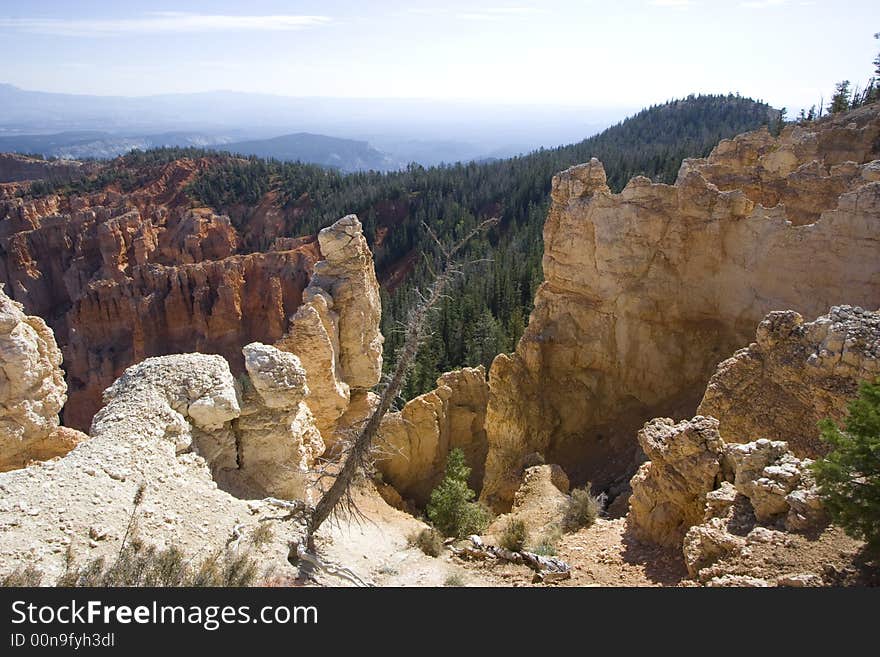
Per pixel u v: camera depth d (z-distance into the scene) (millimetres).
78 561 12227
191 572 12625
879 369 16391
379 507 24453
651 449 17594
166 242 133375
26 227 131500
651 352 28516
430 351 65562
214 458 17531
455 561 18094
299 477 19109
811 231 24266
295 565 14711
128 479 14648
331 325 27766
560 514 21453
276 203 171875
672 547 16344
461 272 13047
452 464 25891
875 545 10797
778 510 13609
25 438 18953
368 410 30594
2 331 18391
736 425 19109
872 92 75438
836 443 11516
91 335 103250
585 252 29516
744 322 26531
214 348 103500
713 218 26766
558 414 30422
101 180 174625
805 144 37844
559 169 157750
